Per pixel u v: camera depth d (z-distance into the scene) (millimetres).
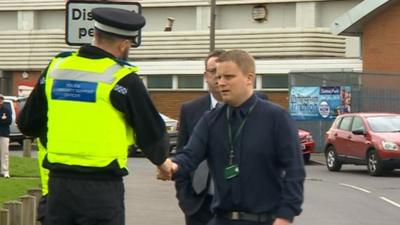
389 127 30109
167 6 62688
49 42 59438
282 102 50281
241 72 6715
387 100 41562
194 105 8945
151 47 58188
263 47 55906
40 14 64688
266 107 6758
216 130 6867
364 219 17609
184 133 8984
